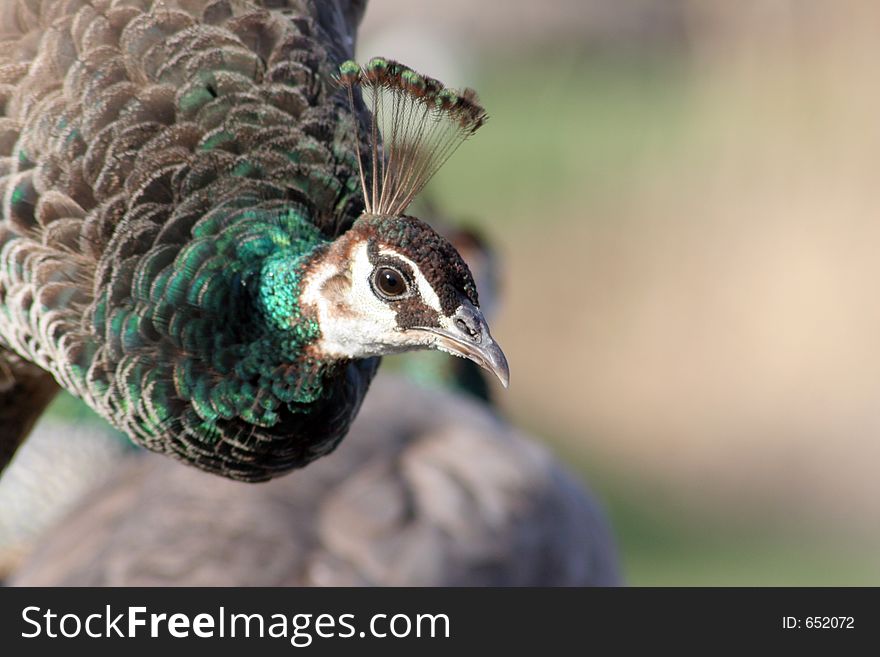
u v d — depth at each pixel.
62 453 14.27
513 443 11.84
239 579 10.02
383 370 16.17
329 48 8.56
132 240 7.82
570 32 38.03
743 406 21.91
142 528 10.41
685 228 24.20
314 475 10.84
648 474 21.12
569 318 24.08
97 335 7.86
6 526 14.13
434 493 10.93
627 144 28.52
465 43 37.50
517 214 26.61
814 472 20.75
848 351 21.52
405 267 7.20
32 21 8.35
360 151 8.23
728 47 24.05
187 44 8.12
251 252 7.71
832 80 22.30
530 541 11.04
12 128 8.17
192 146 7.95
